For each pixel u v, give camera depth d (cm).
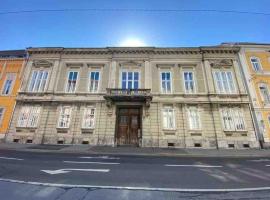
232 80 2058
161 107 1939
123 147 1725
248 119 1877
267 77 2066
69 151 1396
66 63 2184
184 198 434
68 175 648
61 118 1953
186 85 2058
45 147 1588
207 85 2009
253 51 2191
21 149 1448
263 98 1972
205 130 1845
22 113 1991
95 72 2144
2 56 2338
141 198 428
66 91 2067
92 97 1995
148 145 1795
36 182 546
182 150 1577
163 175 680
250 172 758
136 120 1947
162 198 431
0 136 1930
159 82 2053
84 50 2211
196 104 1944
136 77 2095
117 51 2191
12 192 453
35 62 2212
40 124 1923
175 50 2161
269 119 1895
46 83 2098
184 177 654
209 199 430
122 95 1870
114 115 1909
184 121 1875
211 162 1027
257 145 1789
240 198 439
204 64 2108
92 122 1925
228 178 648
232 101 1931
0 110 2056
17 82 2169
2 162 875
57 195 436
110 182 565
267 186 547
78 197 425
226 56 2155
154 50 2172
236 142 1795
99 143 1822
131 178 625
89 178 611
